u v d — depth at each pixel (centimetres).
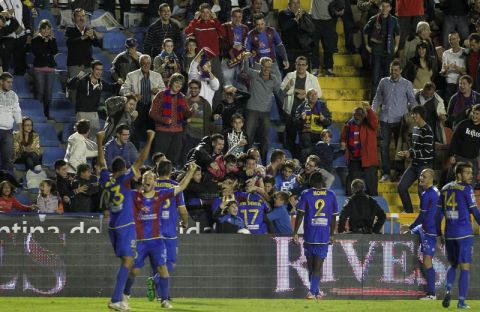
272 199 5641
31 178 6400
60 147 6756
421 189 6638
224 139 6406
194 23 7006
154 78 6669
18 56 7112
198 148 5738
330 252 5400
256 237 5347
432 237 5362
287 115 6938
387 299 5425
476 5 7594
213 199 5578
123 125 5969
